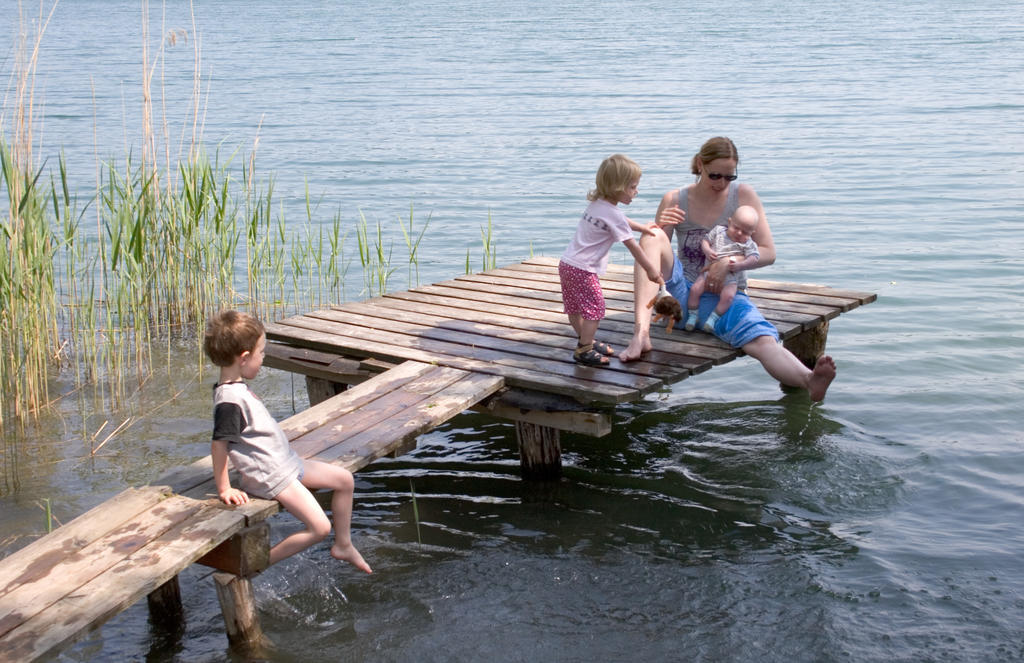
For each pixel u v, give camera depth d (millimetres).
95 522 4406
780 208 14164
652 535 5508
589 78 32438
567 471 6402
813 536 5438
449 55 42406
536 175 17094
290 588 5008
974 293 10047
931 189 15180
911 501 5820
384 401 5770
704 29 54625
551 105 26297
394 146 20266
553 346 6660
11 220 7430
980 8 65812
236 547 4406
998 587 4836
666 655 4391
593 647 4465
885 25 54000
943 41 43562
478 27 60719
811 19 60281
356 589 4992
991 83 28438
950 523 5535
